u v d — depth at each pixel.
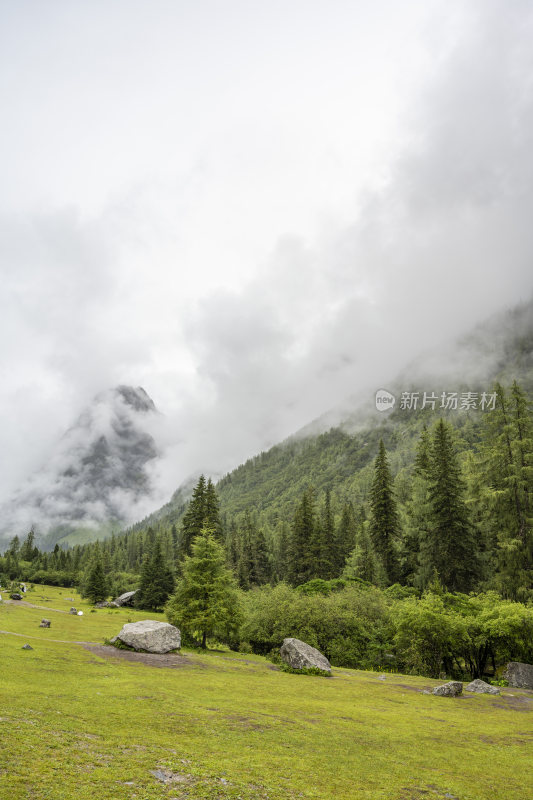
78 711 12.18
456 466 54.38
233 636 34.72
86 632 32.69
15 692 13.42
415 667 30.75
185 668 22.84
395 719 16.27
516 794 9.77
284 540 108.62
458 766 11.48
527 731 15.67
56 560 143.25
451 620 29.66
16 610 42.44
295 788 8.70
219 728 12.41
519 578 40.78
